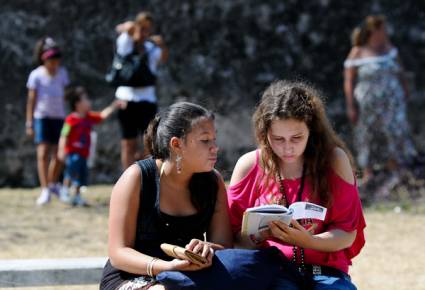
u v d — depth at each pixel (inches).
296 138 356.8
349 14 1166.3
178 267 337.1
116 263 356.2
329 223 367.6
